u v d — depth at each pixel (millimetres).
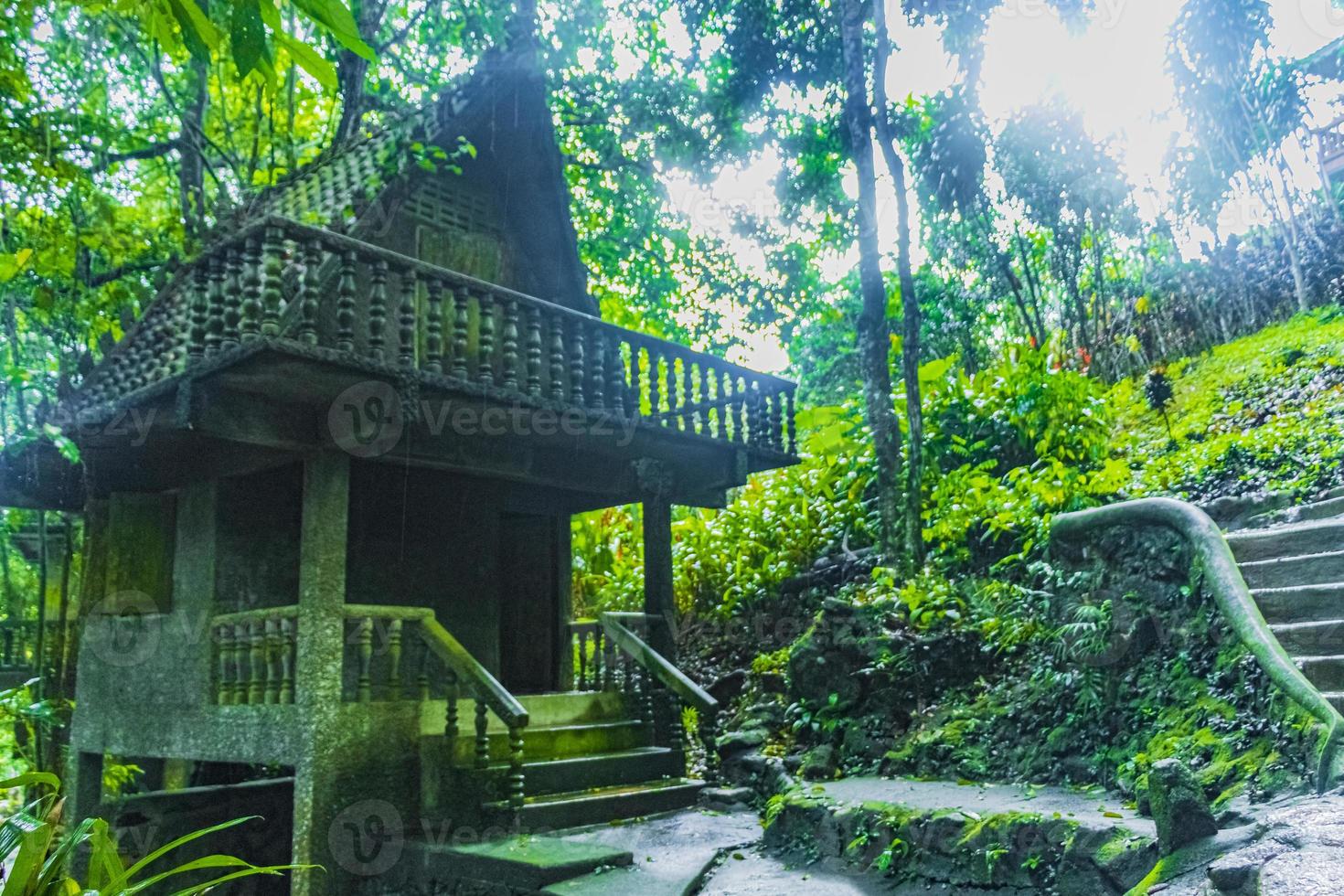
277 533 9578
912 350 12242
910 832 6520
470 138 10555
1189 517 7238
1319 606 6559
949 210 14172
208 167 13031
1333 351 14023
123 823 9180
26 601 13484
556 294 11500
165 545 9672
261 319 6867
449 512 10562
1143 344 18266
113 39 12375
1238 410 13633
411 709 8281
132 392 7930
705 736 9938
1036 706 8086
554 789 8875
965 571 11414
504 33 14633
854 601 10500
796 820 7355
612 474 10781
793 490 15562
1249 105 17094
